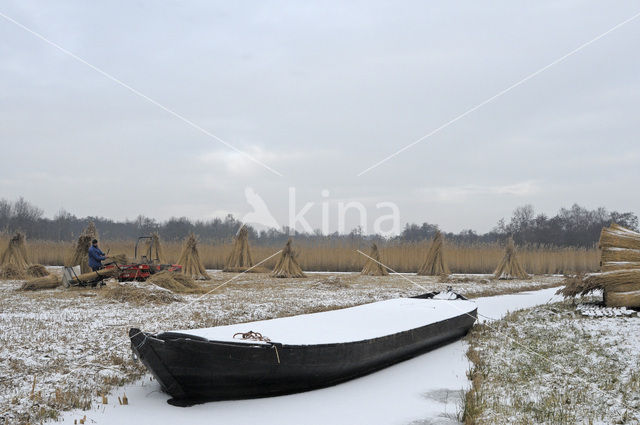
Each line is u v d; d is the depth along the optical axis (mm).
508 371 8406
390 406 6711
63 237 64125
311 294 17734
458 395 7230
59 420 5688
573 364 8836
